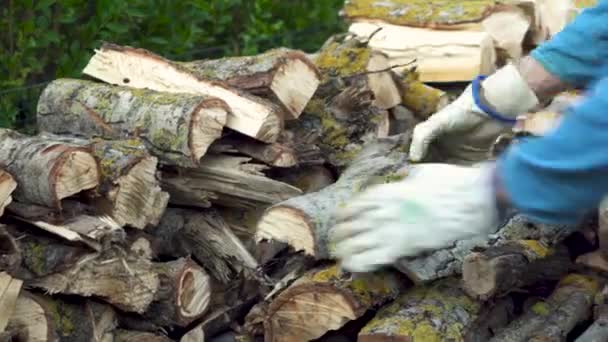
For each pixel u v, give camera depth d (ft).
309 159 12.25
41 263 9.53
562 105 9.38
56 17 16.63
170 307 10.50
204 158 11.47
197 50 19.61
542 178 4.15
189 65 12.65
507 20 15.47
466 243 9.96
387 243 4.57
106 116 11.28
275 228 10.07
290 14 21.89
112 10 16.69
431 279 9.59
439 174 4.64
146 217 10.35
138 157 10.19
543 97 7.80
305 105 12.26
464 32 15.10
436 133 9.20
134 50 12.46
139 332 10.50
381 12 15.83
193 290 10.71
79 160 9.62
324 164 12.59
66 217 9.76
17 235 9.68
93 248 9.63
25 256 9.57
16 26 16.20
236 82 11.99
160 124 10.81
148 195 10.34
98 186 9.87
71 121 11.60
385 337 9.30
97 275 9.78
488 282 9.77
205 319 11.19
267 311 10.25
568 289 11.04
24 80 16.17
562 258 11.25
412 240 4.53
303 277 10.05
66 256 9.56
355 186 10.34
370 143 11.62
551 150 4.12
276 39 21.29
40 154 9.55
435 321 9.48
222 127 11.00
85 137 11.43
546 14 16.12
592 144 4.02
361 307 9.57
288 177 12.40
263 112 11.31
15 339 9.53
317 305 9.86
